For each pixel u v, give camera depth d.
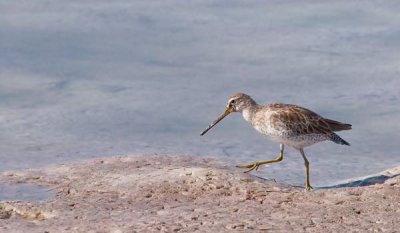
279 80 22.80
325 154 17.72
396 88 21.97
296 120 15.16
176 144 18.31
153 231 11.70
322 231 11.65
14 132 18.78
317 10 29.09
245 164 16.59
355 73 23.14
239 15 28.59
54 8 29.25
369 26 27.23
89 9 29.14
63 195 14.00
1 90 21.86
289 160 17.22
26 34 26.33
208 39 26.31
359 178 15.59
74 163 16.06
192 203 13.23
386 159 17.41
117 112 20.42
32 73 23.14
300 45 25.64
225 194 13.66
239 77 23.06
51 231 11.91
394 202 12.88
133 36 26.44
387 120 19.86
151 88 22.27
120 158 16.30
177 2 30.11
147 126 19.58
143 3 29.95
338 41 25.94
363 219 12.17
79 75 23.20
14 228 12.10
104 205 13.25
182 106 20.92
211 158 16.95
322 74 23.14
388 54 24.64
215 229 11.74
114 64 24.14
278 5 29.75
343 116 20.19
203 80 22.89
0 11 28.81
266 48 25.45
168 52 25.23
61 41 25.88
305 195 13.36
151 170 15.19
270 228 11.77
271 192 13.64
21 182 14.78
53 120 19.70
